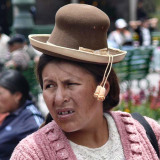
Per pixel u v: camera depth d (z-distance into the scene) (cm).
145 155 233
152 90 728
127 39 1404
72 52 209
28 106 426
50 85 219
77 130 227
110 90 239
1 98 420
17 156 218
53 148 221
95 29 218
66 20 216
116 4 1659
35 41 214
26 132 411
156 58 1332
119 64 959
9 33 1688
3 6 1689
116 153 230
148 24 1673
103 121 238
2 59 861
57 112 216
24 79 430
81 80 215
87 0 1547
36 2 1537
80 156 223
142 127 243
